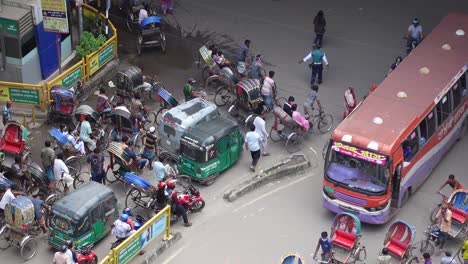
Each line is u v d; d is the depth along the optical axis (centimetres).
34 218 2361
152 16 3409
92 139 2753
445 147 2855
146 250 2400
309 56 3200
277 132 2881
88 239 2333
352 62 3441
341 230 2367
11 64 2955
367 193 2439
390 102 2628
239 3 3881
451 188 2733
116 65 3278
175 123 2681
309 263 2414
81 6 3309
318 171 2811
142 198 2567
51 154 2527
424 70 2797
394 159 2434
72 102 2847
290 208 2641
